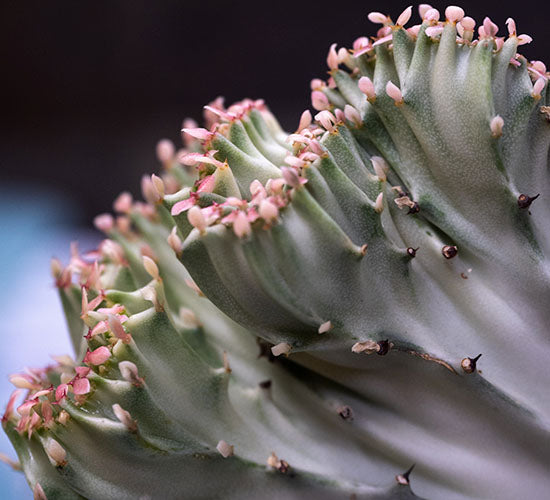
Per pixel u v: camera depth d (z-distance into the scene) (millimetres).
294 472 258
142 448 254
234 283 251
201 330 275
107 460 255
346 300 254
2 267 545
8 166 613
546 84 264
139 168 604
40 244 571
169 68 574
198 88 580
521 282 263
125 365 254
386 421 265
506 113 260
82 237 587
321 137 262
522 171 263
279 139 274
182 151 302
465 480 263
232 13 545
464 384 259
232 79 570
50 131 609
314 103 275
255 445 262
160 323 259
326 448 266
